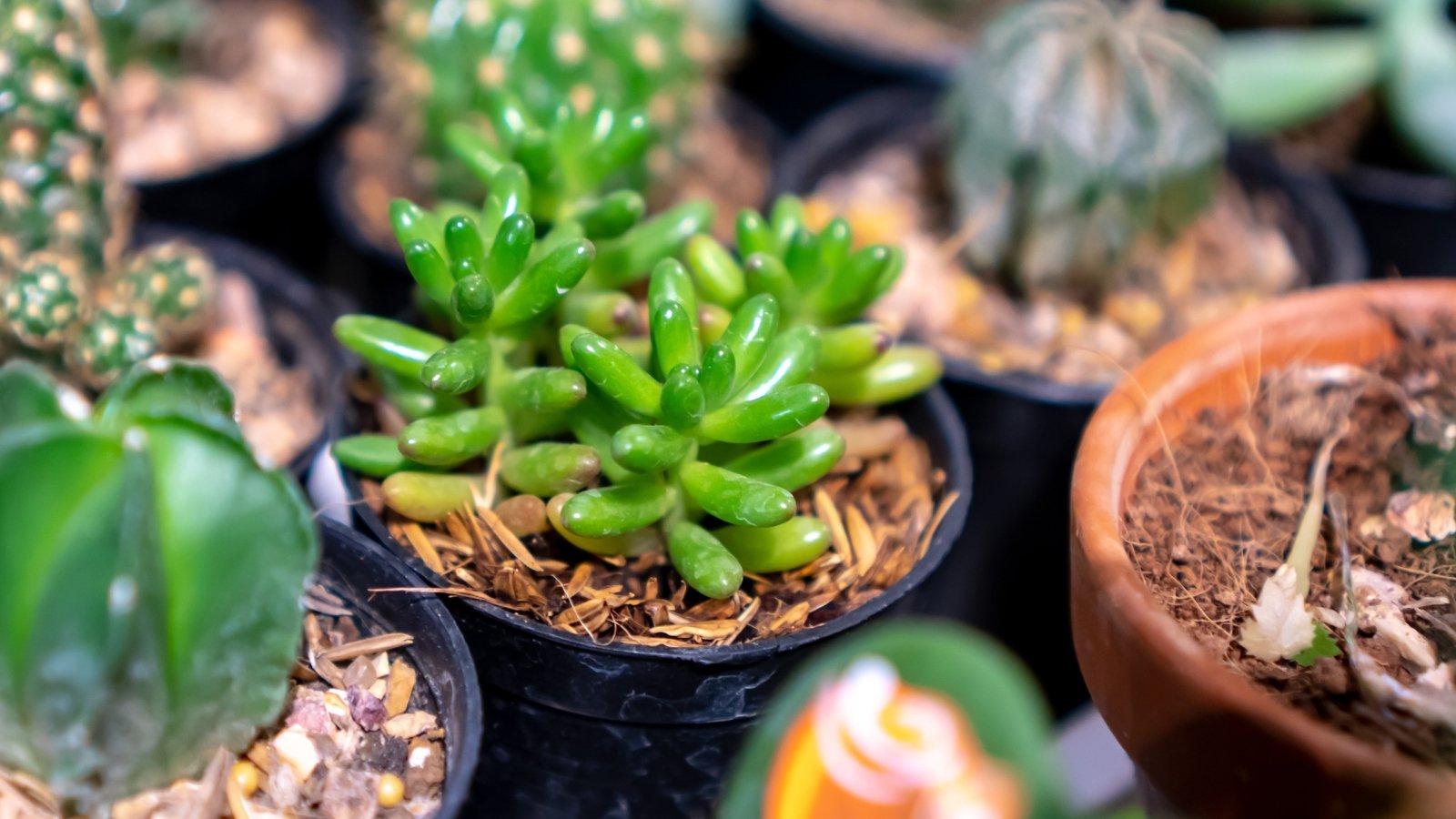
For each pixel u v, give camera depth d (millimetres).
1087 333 300
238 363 278
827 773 169
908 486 237
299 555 188
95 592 174
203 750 196
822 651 207
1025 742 164
